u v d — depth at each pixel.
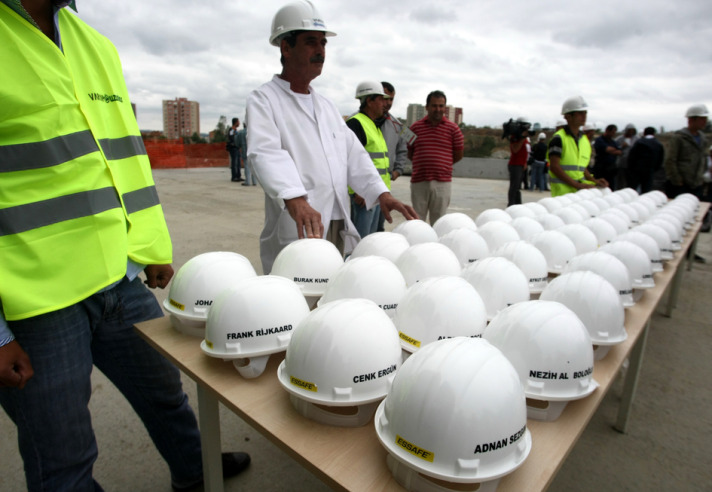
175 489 1.76
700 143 5.67
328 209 2.26
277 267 1.62
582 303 1.33
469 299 1.24
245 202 8.28
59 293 1.11
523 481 0.83
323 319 1.00
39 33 1.07
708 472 1.99
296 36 1.99
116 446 2.02
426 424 0.77
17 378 1.04
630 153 6.24
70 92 1.13
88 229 1.15
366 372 0.96
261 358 1.15
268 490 1.80
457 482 0.75
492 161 16.92
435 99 4.16
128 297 1.42
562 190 4.59
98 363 1.50
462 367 0.80
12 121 1.02
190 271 1.37
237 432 2.16
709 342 3.29
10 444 2.01
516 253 1.79
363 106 3.86
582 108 4.29
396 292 1.42
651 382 2.73
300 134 2.14
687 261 5.16
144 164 1.39
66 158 1.11
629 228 2.99
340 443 0.93
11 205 1.03
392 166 4.59
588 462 2.04
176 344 1.31
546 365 1.02
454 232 2.02
